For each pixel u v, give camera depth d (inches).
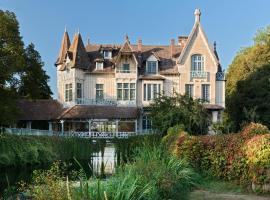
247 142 791.7
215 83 2452.0
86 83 2454.5
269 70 2694.4
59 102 2452.0
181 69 2447.1
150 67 2477.9
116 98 2439.7
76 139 1916.8
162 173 629.3
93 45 2593.5
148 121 2434.8
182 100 1838.1
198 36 2464.3
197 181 784.9
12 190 627.5
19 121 2367.1
